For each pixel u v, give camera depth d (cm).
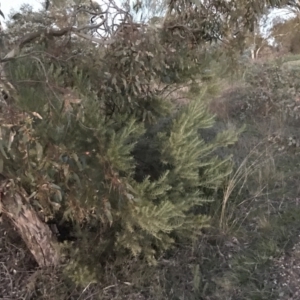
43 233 378
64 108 266
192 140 403
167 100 423
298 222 491
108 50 342
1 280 394
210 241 452
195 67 425
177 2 370
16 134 247
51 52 340
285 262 434
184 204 396
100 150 312
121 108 376
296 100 823
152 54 336
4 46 293
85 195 317
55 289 378
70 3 340
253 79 843
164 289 391
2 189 326
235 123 729
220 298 394
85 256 385
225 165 482
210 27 399
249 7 394
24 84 295
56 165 288
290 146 666
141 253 405
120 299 379
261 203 519
